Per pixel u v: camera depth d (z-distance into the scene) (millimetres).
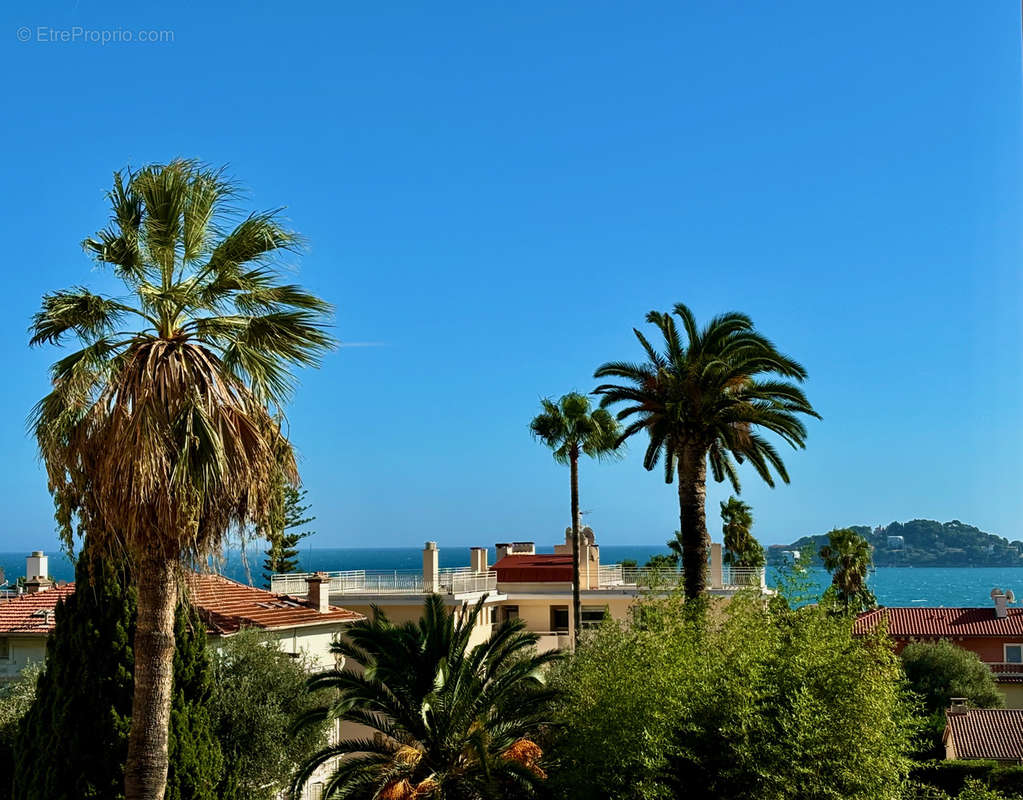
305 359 16828
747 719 18484
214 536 15547
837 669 18531
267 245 16578
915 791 21797
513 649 27000
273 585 46406
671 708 19594
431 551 47438
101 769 19156
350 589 47438
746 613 21203
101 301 15734
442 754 25188
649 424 32938
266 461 15852
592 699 22359
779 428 31250
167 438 14727
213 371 15531
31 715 19906
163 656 15117
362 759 24719
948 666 47938
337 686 25250
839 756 17938
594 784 20672
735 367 31078
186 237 16312
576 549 39281
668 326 32688
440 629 25797
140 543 14859
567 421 39750
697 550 31062
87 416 15227
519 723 25469
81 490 15281
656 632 21953
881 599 183000
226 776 23016
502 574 52500
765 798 17969
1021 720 37281
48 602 28906
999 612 58094
